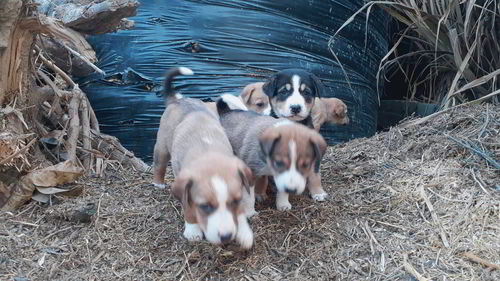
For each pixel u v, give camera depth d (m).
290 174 0.53
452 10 0.95
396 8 0.99
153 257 0.53
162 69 0.87
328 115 0.86
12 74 0.64
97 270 0.51
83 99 0.78
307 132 0.56
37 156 0.68
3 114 0.62
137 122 0.87
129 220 0.59
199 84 0.87
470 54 0.90
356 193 0.64
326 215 0.59
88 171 0.73
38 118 0.74
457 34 0.95
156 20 0.87
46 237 0.56
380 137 0.81
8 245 0.55
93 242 0.55
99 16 0.71
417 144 0.74
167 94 0.67
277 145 0.54
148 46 0.87
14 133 0.63
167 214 0.60
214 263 0.52
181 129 0.58
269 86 0.74
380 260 0.52
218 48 0.87
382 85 1.14
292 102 0.71
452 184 0.62
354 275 0.50
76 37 0.67
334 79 0.96
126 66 0.87
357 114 1.01
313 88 0.73
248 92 0.79
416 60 1.21
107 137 0.79
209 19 0.87
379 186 0.65
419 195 0.61
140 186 0.69
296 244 0.54
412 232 0.56
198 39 0.87
